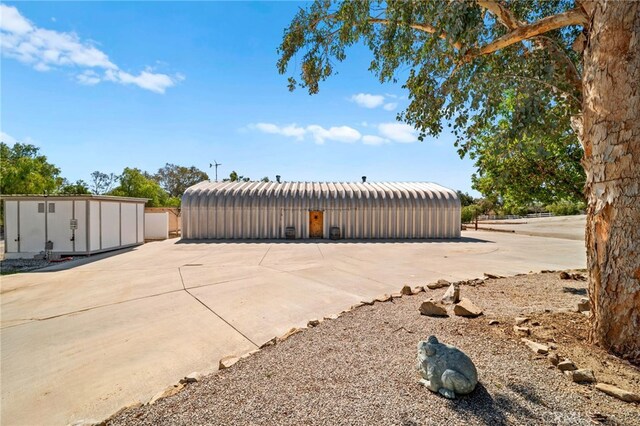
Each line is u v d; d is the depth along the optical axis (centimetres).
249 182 2416
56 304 673
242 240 1947
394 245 1700
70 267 1107
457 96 464
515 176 742
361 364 352
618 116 334
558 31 557
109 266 1109
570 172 719
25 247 1330
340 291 749
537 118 390
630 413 253
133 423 267
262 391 304
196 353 441
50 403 332
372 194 2139
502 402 271
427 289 710
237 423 257
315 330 468
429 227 2098
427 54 515
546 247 1589
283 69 681
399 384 306
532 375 311
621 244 338
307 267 1059
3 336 508
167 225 2197
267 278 892
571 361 331
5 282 890
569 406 263
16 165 2847
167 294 739
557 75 452
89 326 547
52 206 1343
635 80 321
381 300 616
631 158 327
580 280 768
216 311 612
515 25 450
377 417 257
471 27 414
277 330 518
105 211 1459
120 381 372
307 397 290
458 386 277
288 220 2058
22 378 382
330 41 662
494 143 425
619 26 326
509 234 2386
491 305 554
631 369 316
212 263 1148
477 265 1079
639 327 329
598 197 360
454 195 2150
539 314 492
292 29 652
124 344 473
